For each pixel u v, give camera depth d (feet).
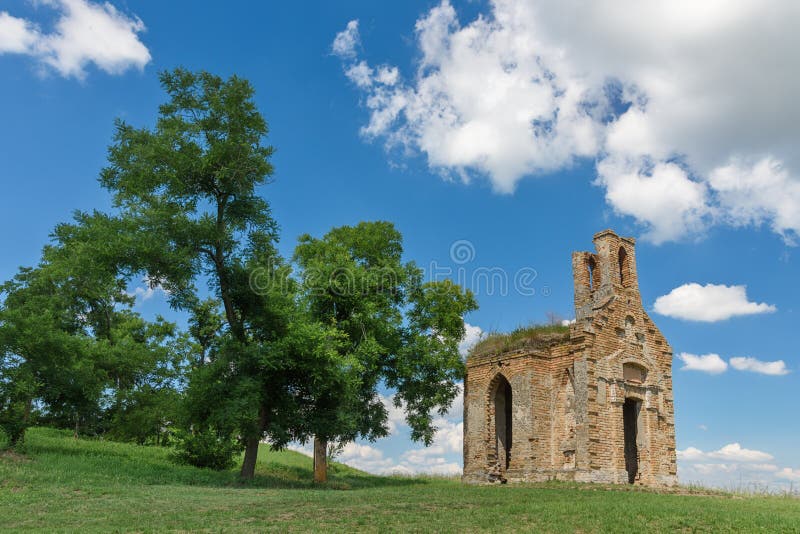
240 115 91.56
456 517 48.08
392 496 63.93
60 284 121.29
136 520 45.85
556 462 95.40
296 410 89.51
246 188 92.02
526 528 43.75
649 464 98.07
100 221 88.33
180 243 86.69
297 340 83.97
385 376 108.06
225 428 81.61
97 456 91.97
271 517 47.85
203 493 64.13
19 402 88.33
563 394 98.07
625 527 45.11
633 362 100.78
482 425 103.96
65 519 46.68
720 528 45.98
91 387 97.35
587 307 105.91
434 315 110.52
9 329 84.79
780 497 75.97
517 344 104.83
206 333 143.33
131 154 87.71
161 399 124.06
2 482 63.67
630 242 110.22
